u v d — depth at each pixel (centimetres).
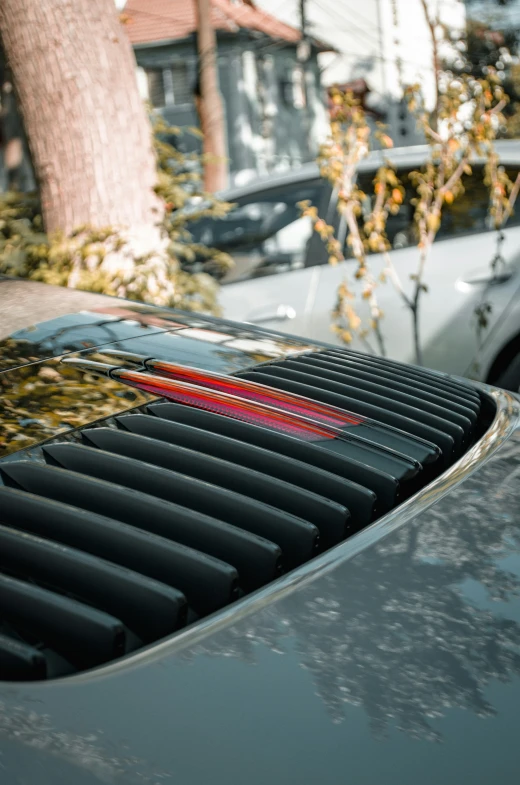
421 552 84
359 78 3234
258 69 2878
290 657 67
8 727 60
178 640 70
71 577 79
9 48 378
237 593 80
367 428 119
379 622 72
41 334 133
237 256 416
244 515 93
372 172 417
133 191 389
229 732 60
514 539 88
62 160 382
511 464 107
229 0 2922
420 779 58
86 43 376
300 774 57
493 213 388
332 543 95
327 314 393
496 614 75
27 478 96
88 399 114
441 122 417
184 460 103
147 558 83
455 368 389
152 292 381
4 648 67
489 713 63
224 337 150
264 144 2894
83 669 71
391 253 401
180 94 2753
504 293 381
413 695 64
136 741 59
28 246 392
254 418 117
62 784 55
